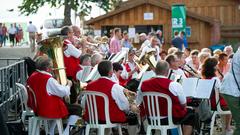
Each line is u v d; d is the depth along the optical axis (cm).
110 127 675
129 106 692
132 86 823
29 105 708
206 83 709
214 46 2070
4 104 853
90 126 682
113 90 668
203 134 769
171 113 659
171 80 668
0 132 435
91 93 676
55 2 2948
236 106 608
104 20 2256
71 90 761
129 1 2539
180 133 667
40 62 689
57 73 706
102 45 1250
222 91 618
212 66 750
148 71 788
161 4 2220
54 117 679
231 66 612
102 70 678
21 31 3259
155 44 1175
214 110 756
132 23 2252
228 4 2467
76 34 993
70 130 708
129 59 952
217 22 2242
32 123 701
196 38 2253
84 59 841
